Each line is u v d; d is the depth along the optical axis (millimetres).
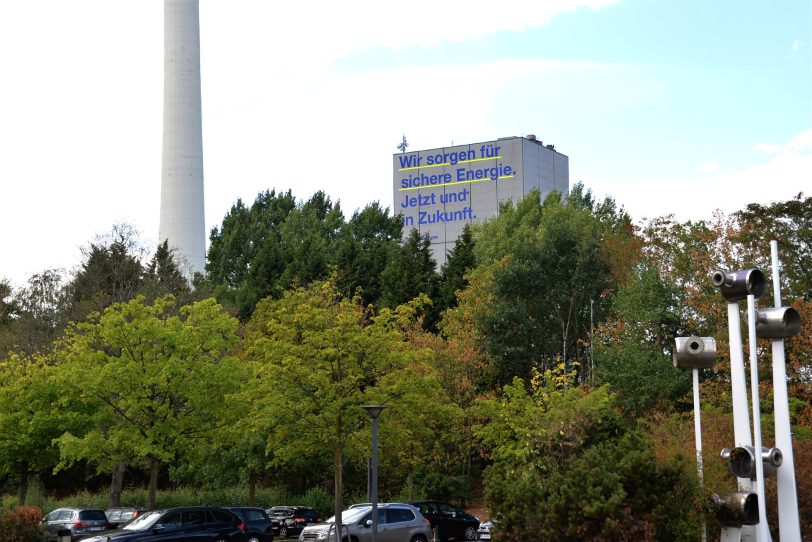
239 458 45062
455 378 46156
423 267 66375
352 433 32062
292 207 105000
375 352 32000
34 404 38594
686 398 41406
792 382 35812
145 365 34281
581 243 57812
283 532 40625
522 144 114250
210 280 82688
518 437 36250
